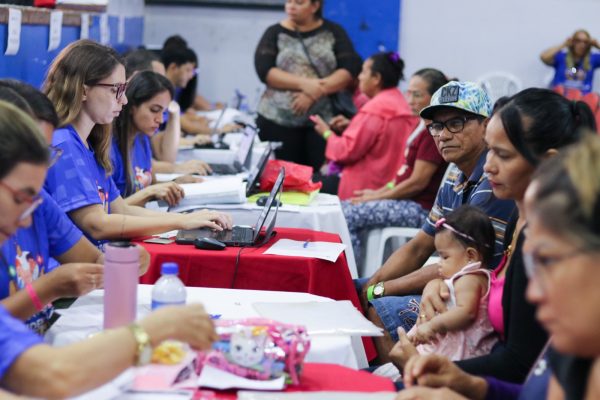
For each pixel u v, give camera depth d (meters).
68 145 3.53
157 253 3.59
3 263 2.53
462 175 3.76
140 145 5.05
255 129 6.98
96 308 2.70
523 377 2.41
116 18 9.17
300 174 5.13
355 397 2.10
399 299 3.60
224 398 2.06
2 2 5.38
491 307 2.70
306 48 8.21
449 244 2.95
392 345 3.50
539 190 1.55
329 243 3.98
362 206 5.61
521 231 2.45
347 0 11.47
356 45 11.59
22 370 1.78
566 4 11.37
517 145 2.62
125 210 4.04
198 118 8.57
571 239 1.48
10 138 1.87
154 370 2.16
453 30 11.54
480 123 3.64
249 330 2.19
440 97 3.68
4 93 2.43
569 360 1.70
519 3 11.41
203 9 11.65
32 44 5.47
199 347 2.00
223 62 11.77
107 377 1.84
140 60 6.17
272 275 3.63
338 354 2.46
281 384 2.13
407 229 5.58
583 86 11.10
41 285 2.46
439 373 2.25
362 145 6.39
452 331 2.72
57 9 6.23
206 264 3.61
